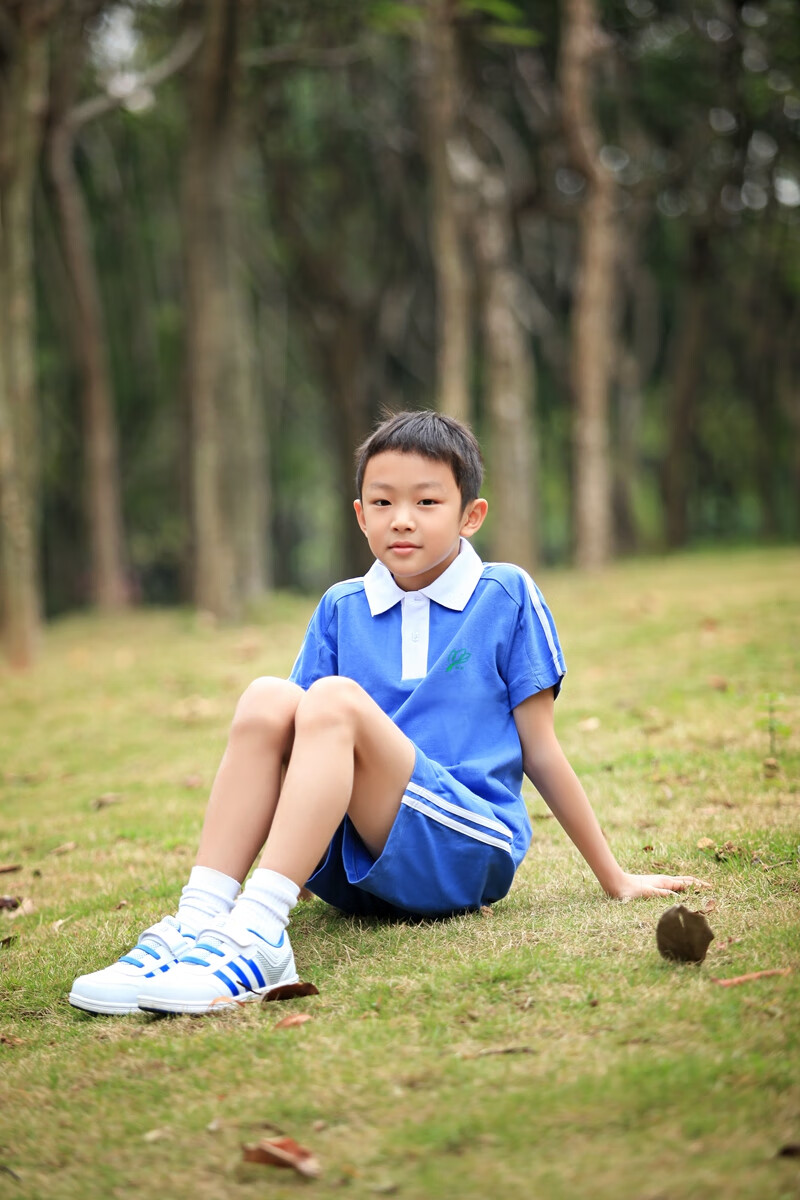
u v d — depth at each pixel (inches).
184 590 789.2
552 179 739.4
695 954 114.8
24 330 475.2
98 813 239.5
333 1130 89.4
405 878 131.6
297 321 928.3
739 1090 88.9
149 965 122.1
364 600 143.8
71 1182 86.2
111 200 807.7
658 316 1044.5
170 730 326.3
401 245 896.9
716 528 1200.8
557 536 1298.0
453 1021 107.7
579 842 141.9
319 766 121.8
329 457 1085.1
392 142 836.6
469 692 138.2
